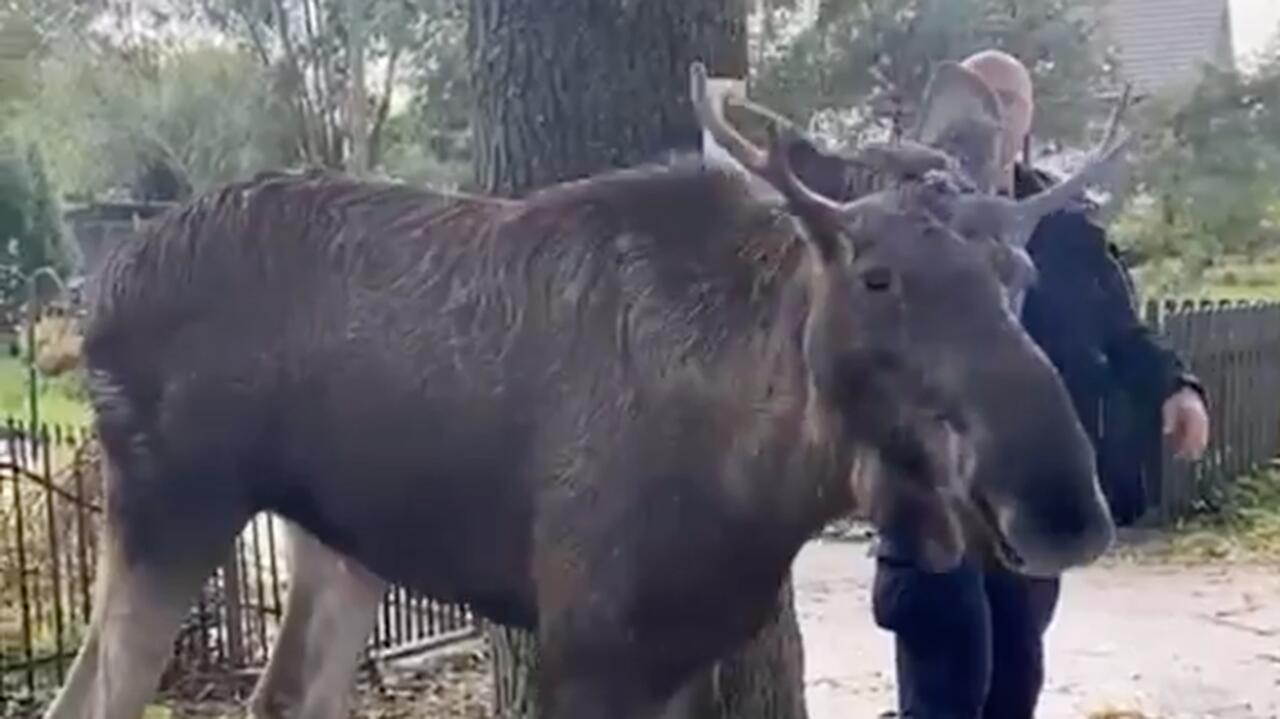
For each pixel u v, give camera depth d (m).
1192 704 7.16
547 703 3.87
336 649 4.66
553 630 3.83
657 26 4.76
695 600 3.73
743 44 4.99
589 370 3.76
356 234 4.09
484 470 3.90
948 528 3.27
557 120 4.80
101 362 4.30
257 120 20.02
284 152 20.14
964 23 16.55
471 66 5.00
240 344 4.12
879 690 7.36
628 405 3.70
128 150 20.86
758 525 3.66
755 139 3.82
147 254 4.26
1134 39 24.56
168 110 20.34
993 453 3.09
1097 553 3.07
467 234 3.98
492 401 3.86
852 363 3.26
